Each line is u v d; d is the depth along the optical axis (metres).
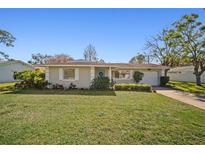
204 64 21.83
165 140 4.34
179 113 7.12
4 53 35.66
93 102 9.23
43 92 13.64
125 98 10.89
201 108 8.27
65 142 4.12
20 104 8.50
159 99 10.83
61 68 17.19
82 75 17.33
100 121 5.75
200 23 20.11
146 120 5.99
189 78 29.77
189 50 21.48
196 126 5.43
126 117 6.31
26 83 16.78
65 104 8.59
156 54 34.94
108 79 16.59
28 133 4.61
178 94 13.74
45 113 6.74
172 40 23.27
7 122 5.54
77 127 5.12
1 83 23.80
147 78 22.12
